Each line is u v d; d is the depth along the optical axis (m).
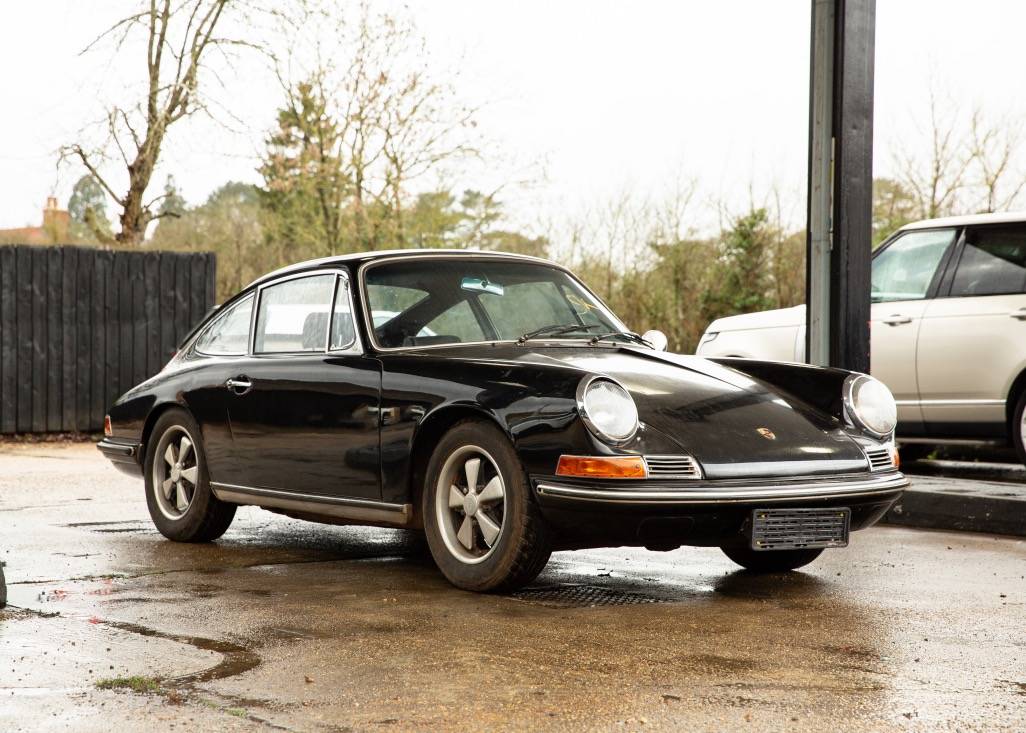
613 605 4.40
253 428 5.49
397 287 5.27
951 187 17.45
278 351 5.54
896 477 4.75
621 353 5.10
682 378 4.82
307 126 19.78
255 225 20.55
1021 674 3.42
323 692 3.19
